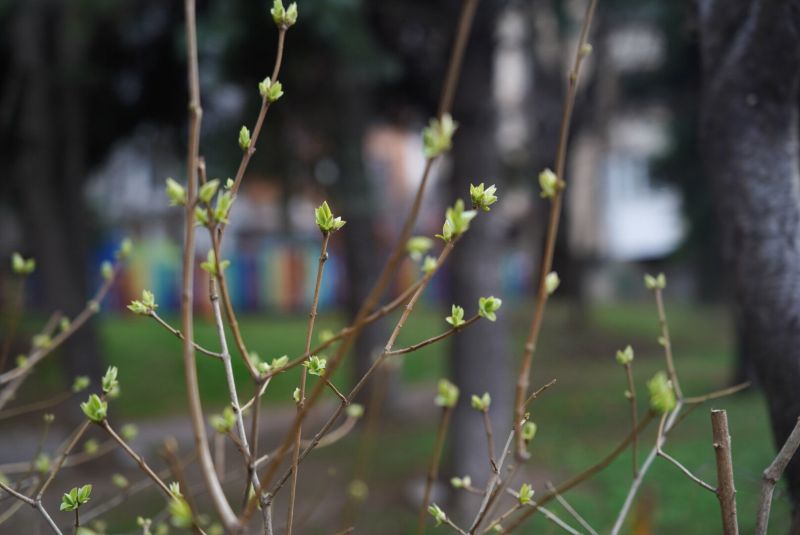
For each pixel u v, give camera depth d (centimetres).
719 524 429
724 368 1122
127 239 211
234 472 193
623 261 2302
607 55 1138
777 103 173
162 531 169
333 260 2161
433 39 717
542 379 1119
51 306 690
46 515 137
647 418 88
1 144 775
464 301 591
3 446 706
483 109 596
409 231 81
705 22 185
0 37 743
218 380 1097
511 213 1958
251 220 2091
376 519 520
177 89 768
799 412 160
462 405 578
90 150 836
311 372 119
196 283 1725
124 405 1031
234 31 496
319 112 675
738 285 174
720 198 180
